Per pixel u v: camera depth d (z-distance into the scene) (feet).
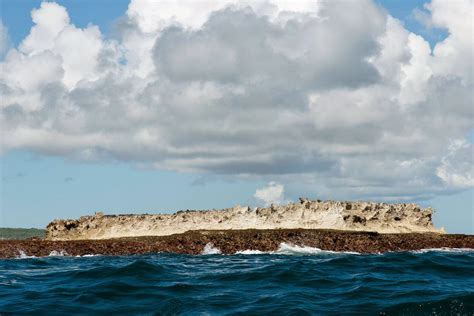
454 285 111.24
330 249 229.25
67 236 280.92
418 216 284.20
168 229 274.98
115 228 279.49
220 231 260.62
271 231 253.44
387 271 131.23
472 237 253.85
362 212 276.62
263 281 117.29
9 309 93.04
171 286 109.81
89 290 105.29
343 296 100.17
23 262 180.14
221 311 90.12
